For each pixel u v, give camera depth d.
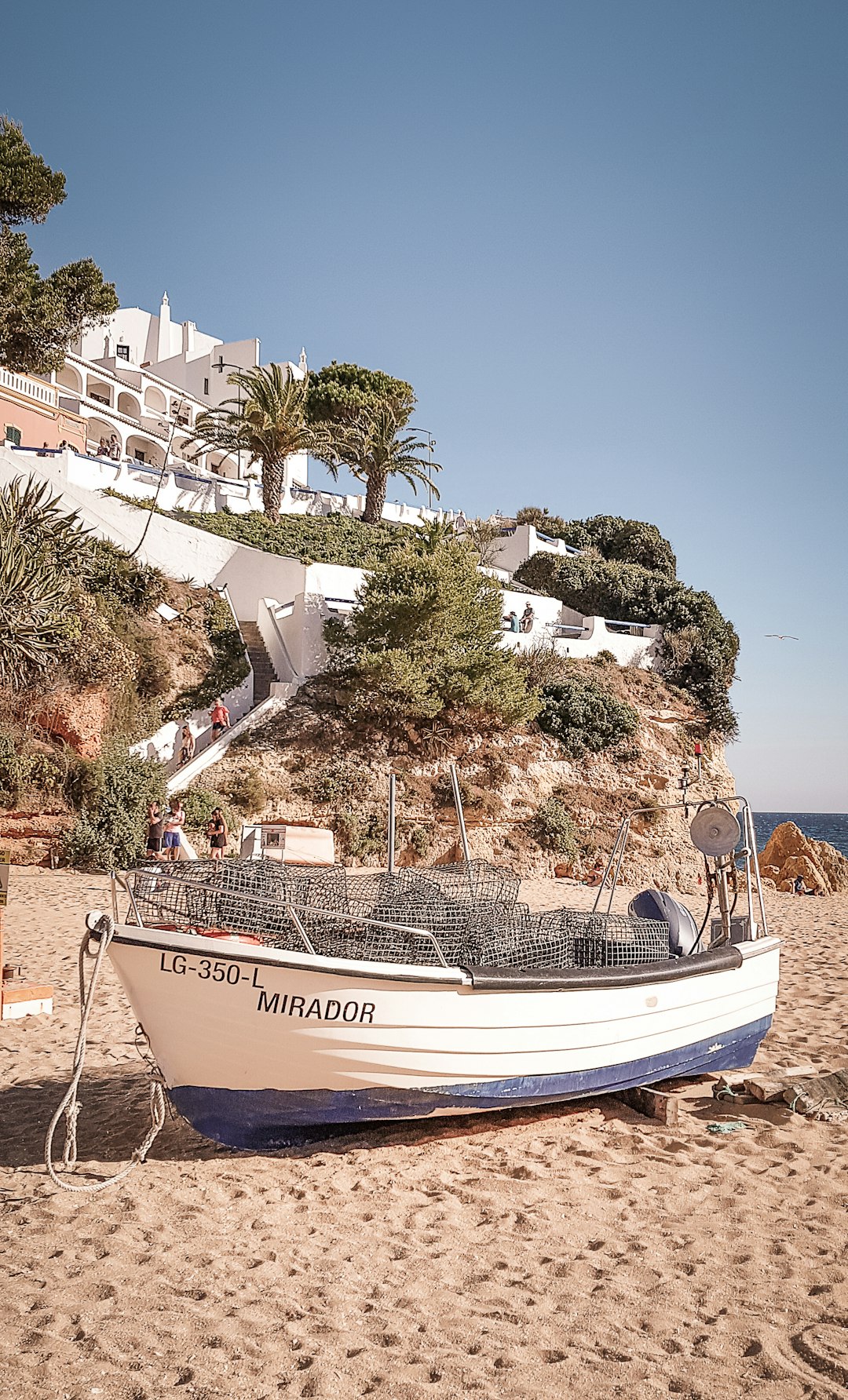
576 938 8.07
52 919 16.20
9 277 26.27
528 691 30.72
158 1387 3.98
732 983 8.70
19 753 21.19
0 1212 5.80
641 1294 4.80
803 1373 4.07
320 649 29.25
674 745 33.16
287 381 38.09
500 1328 4.48
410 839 25.45
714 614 39.25
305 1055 6.36
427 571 27.83
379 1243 5.41
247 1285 4.88
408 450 42.75
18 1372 4.06
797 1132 7.37
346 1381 4.03
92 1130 7.34
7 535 21.86
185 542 30.64
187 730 25.12
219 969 6.22
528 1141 7.21
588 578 41.81
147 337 59.34
